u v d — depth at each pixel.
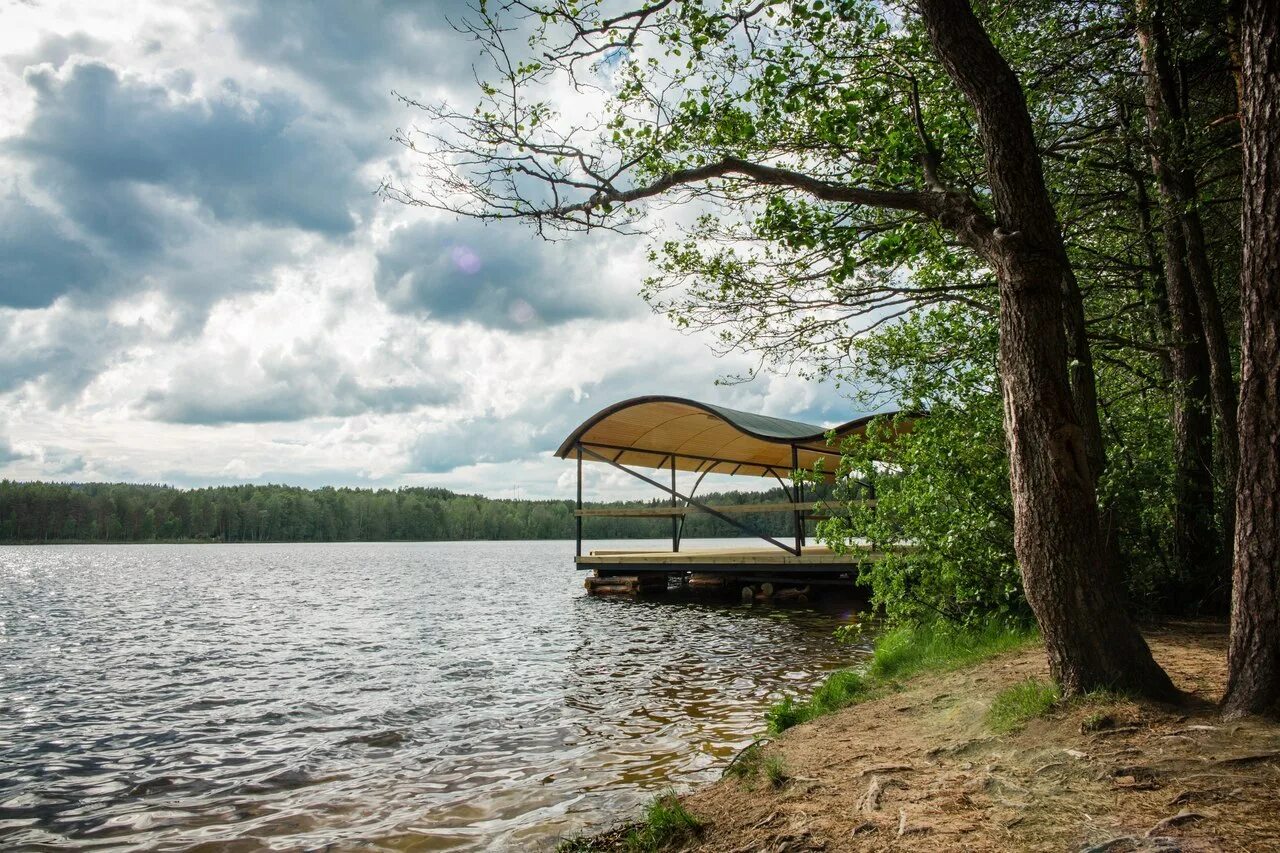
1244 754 3.75
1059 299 5.07
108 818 5.89
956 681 6.76
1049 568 5.00
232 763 7.31
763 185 8.05
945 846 3.36
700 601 23.25
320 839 5.30
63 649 15.47
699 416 24.47
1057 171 9.47
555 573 45.53
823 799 4.22
